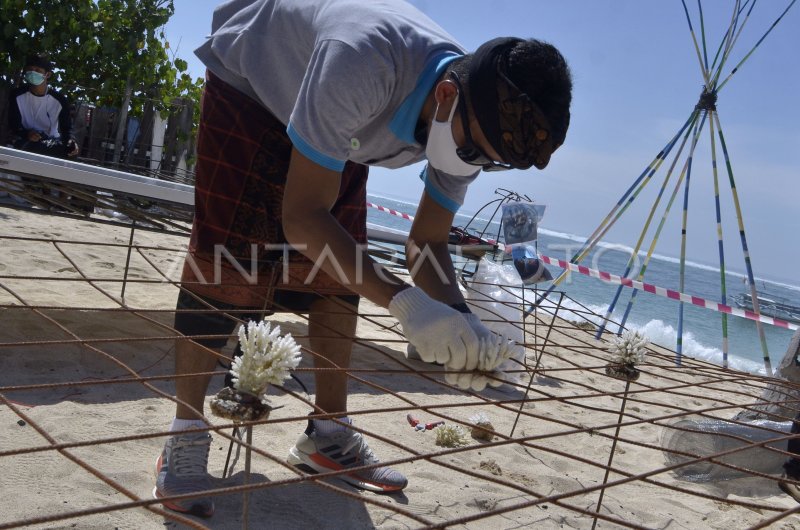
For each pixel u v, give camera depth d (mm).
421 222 2260
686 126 7254
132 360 3555
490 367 1634
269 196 2289
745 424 1867
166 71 9000
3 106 7934
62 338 3631
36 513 1990
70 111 7352
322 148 1681
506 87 1561
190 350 2223
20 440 2463
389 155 1995
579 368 2143
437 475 2795
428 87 1741
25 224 6648
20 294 4234
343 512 2316
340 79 1643
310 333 2496
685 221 7328
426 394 3998
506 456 3225
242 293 2307
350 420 2564
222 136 2240
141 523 2047
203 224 2271
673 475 3305
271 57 2072
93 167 3926
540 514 2590
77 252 5820
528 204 5363
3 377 3037
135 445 2592
